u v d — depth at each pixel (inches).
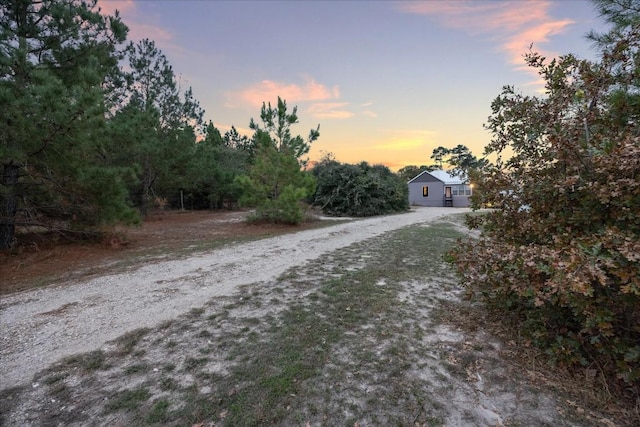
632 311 89.0
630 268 77.0
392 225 484.7
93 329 131.8
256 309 150.1
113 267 235.0
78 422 79.2
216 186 804.0
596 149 97.6
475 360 103.8
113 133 344.2
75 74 314.2
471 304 150.8
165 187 636.7
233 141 1596.9
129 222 303.7
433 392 88.7
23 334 128.1
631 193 85.8
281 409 82.4
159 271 221.6
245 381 94.6
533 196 113.1
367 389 90.4
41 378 98.0
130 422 78.8
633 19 134.7
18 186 267.7
